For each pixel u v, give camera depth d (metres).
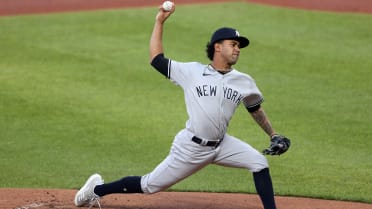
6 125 41.56
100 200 28.66
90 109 44.25
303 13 68.56
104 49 57.19
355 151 37.41
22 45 58.41
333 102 45.62
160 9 24.75
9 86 48.38
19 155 37.06
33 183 32.97
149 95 47.09
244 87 24.55
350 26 64.12
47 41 59.56
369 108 44.38
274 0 73.88
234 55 24.19
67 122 42.06
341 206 29.00
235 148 24.98
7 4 74.06
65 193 30.28
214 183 32.88
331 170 34.56
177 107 44.97
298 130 40.75
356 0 73.38
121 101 45.81
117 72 51.66
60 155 37.12
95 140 39.31
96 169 35.03
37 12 70.31
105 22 65.44
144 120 42.50
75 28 63.56
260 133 40.59
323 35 61.34
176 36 60.28
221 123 24.19
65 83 49.22
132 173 34.44
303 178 33.47
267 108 44.53
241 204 28.98
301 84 49.25
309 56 55.47
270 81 49.84
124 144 38.75
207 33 61.22
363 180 33.03
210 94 23.98
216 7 70.62
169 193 30.50
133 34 61.47
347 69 52.41
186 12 68.25
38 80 49.78
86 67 52.78
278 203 29.38
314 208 28.61
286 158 36.47
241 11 69.12
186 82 24.34
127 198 29.14
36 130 40.81
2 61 54.31
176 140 24.80
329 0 73.56
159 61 24.52
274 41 59.25
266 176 25.00
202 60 54.22
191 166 24.81
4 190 30.66
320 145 38.38
